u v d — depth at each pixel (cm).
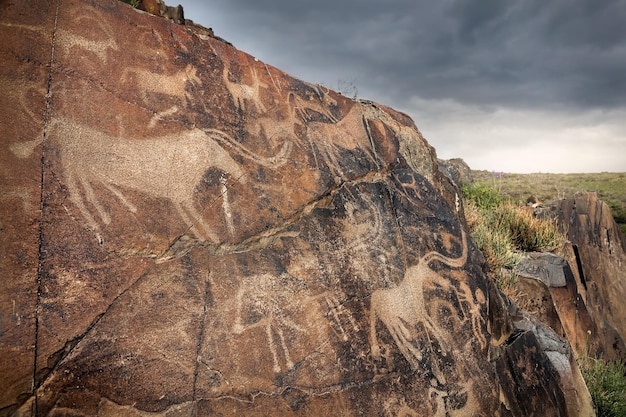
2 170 153
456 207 373
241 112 230
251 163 224
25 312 147
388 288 251
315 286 221
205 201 201
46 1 177
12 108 160
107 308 163
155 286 176
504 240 569
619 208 1375
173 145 198
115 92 187
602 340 608
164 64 207
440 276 282
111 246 170
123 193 178
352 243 250
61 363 150
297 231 229
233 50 242
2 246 147
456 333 269
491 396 267
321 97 284
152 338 169
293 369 199
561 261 577
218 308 188
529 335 327
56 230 159
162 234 184
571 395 331
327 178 255
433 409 236
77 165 170
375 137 307
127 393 159
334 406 204
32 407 144
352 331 225
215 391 177
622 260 800
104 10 193
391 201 287
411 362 239
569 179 1928
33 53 169
